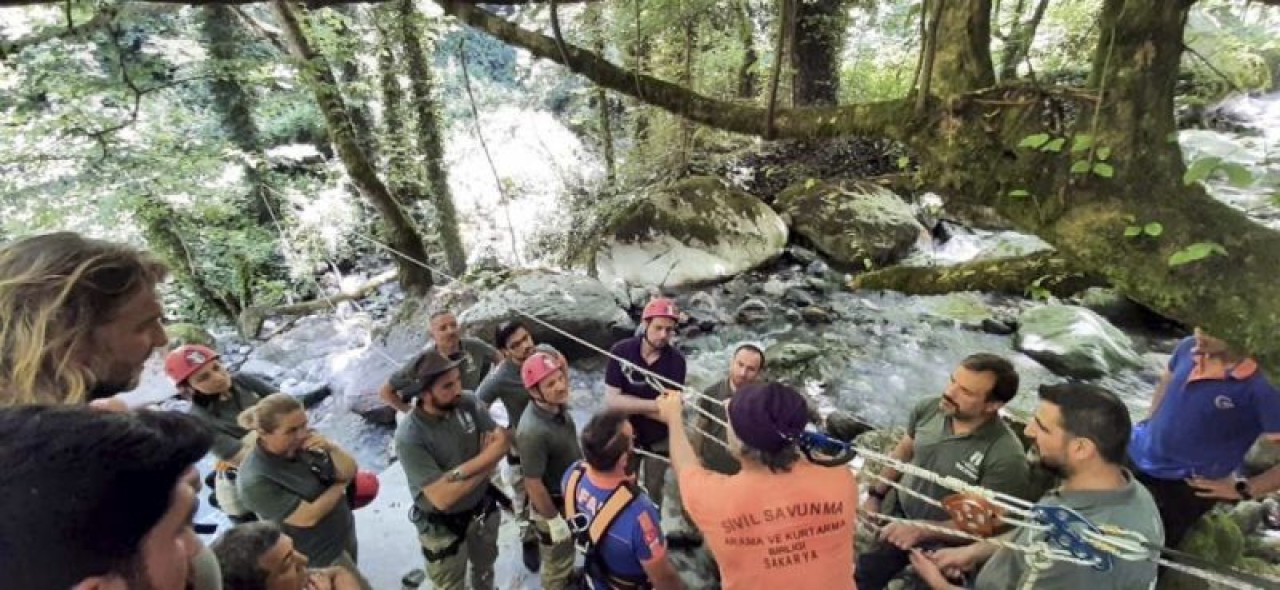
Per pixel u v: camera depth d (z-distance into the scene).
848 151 9.44
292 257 10.43
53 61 6.73
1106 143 1.94
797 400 2.02
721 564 2.09
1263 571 3.28
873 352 6.16
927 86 2.20
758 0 8.56
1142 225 1.91
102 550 0.74
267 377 6.93
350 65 10.41
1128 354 5.84
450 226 9.91
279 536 1.92
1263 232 1.86
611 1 6.30
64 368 1.16
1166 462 3.14
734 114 2.51
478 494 3.26
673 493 4.22
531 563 3.89
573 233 9.58
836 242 7.84
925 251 7.95
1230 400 2.86
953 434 2.92
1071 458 2.26
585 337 6.29
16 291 1.15
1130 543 1.95
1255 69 9.92
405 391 3.06
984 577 2.54
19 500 0.70
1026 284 6.81
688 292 7.39
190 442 0.86
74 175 7.61
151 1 2.46
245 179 9.51
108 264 1.22
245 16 8.33
